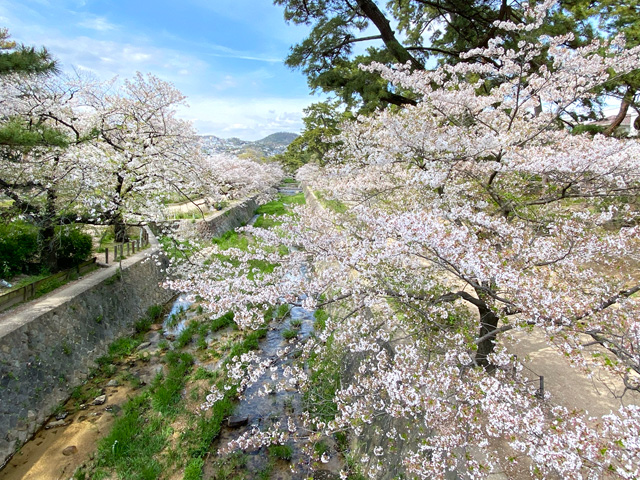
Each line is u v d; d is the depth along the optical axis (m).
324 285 4.82
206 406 5.32
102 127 9.24
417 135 5.03
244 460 5.37
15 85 7.66
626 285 4.47
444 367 3.50
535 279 3.28
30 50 6.41
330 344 6.65
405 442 4.42
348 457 5.38
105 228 11.61
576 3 9.34
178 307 11.38
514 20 9.95
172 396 6.64
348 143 8.53
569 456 2.48
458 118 6.13
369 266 4.61
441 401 3.15
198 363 7.92
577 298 3.61
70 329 7.44
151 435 5.75
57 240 8.69
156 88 9.18
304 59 11.59
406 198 6.56
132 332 9.42
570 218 4.36
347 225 5.74
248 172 30.67
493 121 5.99
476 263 3.30
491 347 5.08
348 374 6.34
